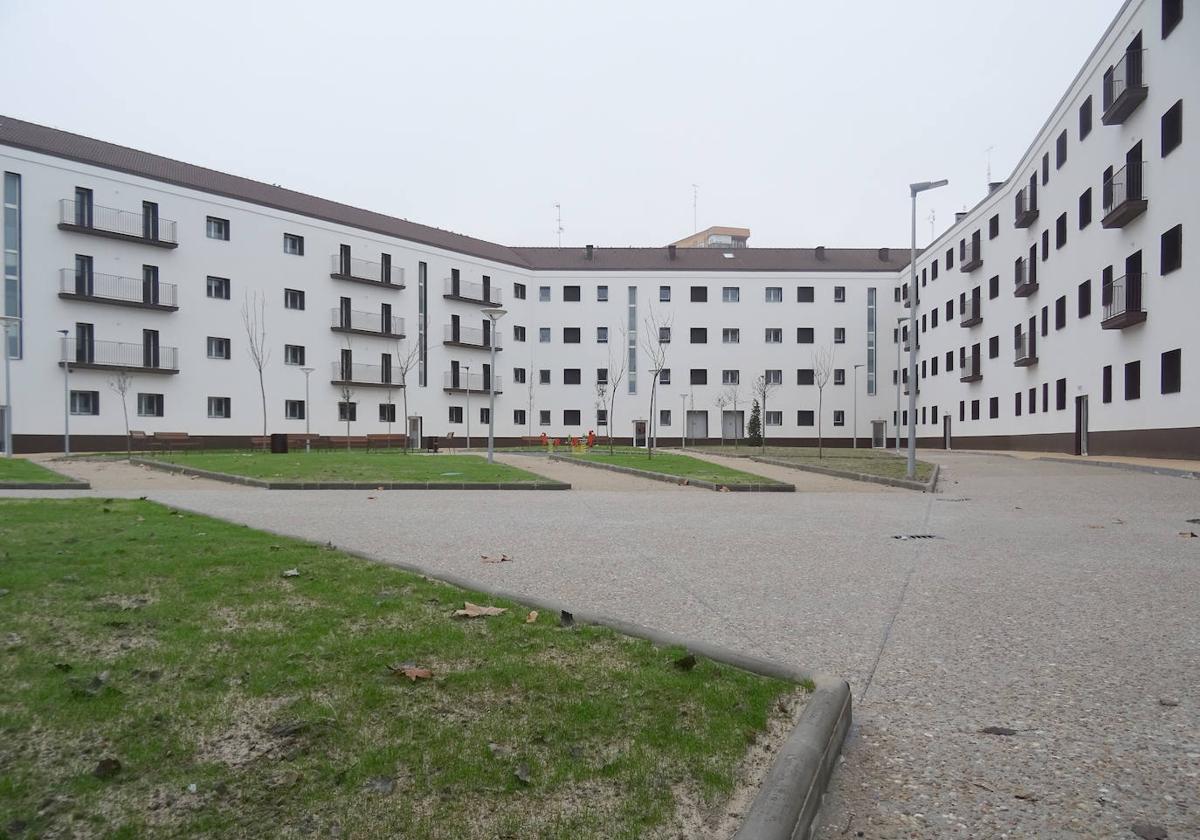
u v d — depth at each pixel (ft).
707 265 211.20
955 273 175.94
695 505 48.60
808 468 83.56
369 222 178.40
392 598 17.19
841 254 223.71
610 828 8.00
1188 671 14.37
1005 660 15.07
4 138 120.67
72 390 127.75
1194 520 38.52
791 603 19.92
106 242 131.75
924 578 23.52
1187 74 79.66
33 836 7.53
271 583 18.42
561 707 10.93
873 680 13.89
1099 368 102.89
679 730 10.22
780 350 208.03
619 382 206.49
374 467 73.26
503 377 200.54
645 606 19.31
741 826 7.95
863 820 9.14
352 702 10.88
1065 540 32.04
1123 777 10.14
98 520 30.04
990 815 9.23
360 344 171.22
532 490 60.34
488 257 196.95
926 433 196.75
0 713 10.20
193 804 8.20
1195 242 78.48
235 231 149.89
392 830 7.82
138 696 10.94
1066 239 115.14
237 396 149.69
